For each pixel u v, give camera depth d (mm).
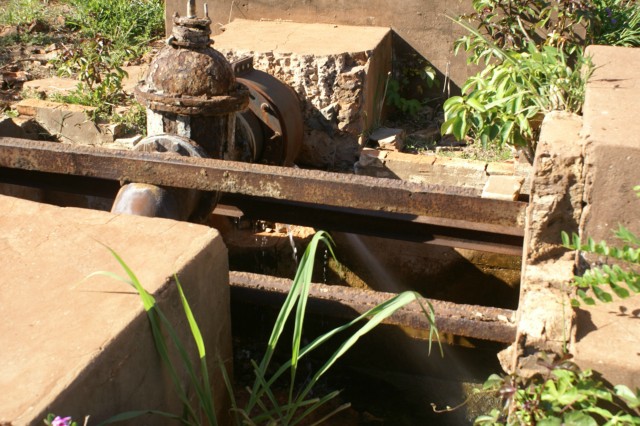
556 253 3221
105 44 8734
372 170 7227
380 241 6410
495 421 2867
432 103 8414
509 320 3582
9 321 2594
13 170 4949
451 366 4938
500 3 7449
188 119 5219
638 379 2629
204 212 4824
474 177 6918
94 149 4320
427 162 7051
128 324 2586
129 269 2643
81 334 2531
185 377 3027
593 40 7566
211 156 5355
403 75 8391
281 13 8500
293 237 6680
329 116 7379
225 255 3297
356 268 6625
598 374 2672
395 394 4863
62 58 8438
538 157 3102
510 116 5879
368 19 8250
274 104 6652
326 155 7551
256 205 5055
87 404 2379
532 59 5613
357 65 7324
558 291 3037
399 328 4789
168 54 5258
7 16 10438
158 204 4316
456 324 3627
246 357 4793
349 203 3969
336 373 4953
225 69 5301
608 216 3053
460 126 6199
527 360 2811
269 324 4301
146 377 2721
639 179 2953
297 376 4863
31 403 2219
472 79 6469
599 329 2811
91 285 2809
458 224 4590
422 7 8055
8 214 3305
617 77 3803
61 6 10969
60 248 3057
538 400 2643
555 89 4684
